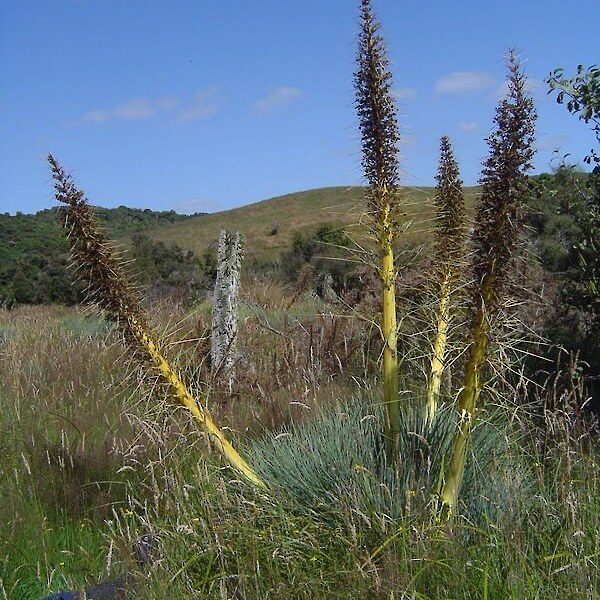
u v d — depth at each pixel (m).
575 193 7.11
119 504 5.34
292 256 23.59
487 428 4.97
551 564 3.56
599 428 5.42
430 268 5.32
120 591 3.94
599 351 7.02
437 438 4.84
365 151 4.65
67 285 23.08
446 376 5.35
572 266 7.77
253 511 4.35
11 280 23.97
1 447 6.29
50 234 34.12
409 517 3.91
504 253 4.08
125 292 4.57
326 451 4.85
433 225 5.24
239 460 4.75
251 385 8.25
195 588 3.91
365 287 10.07
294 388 7.66
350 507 4.07
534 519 4.00
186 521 4.26
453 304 5.10
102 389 7.97
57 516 5.32
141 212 81.31
